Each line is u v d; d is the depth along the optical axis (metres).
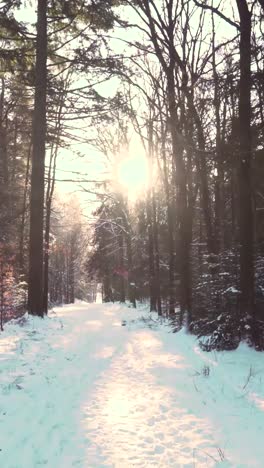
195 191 16.08
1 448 4.70
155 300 27.47
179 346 11.33
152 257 27.58
